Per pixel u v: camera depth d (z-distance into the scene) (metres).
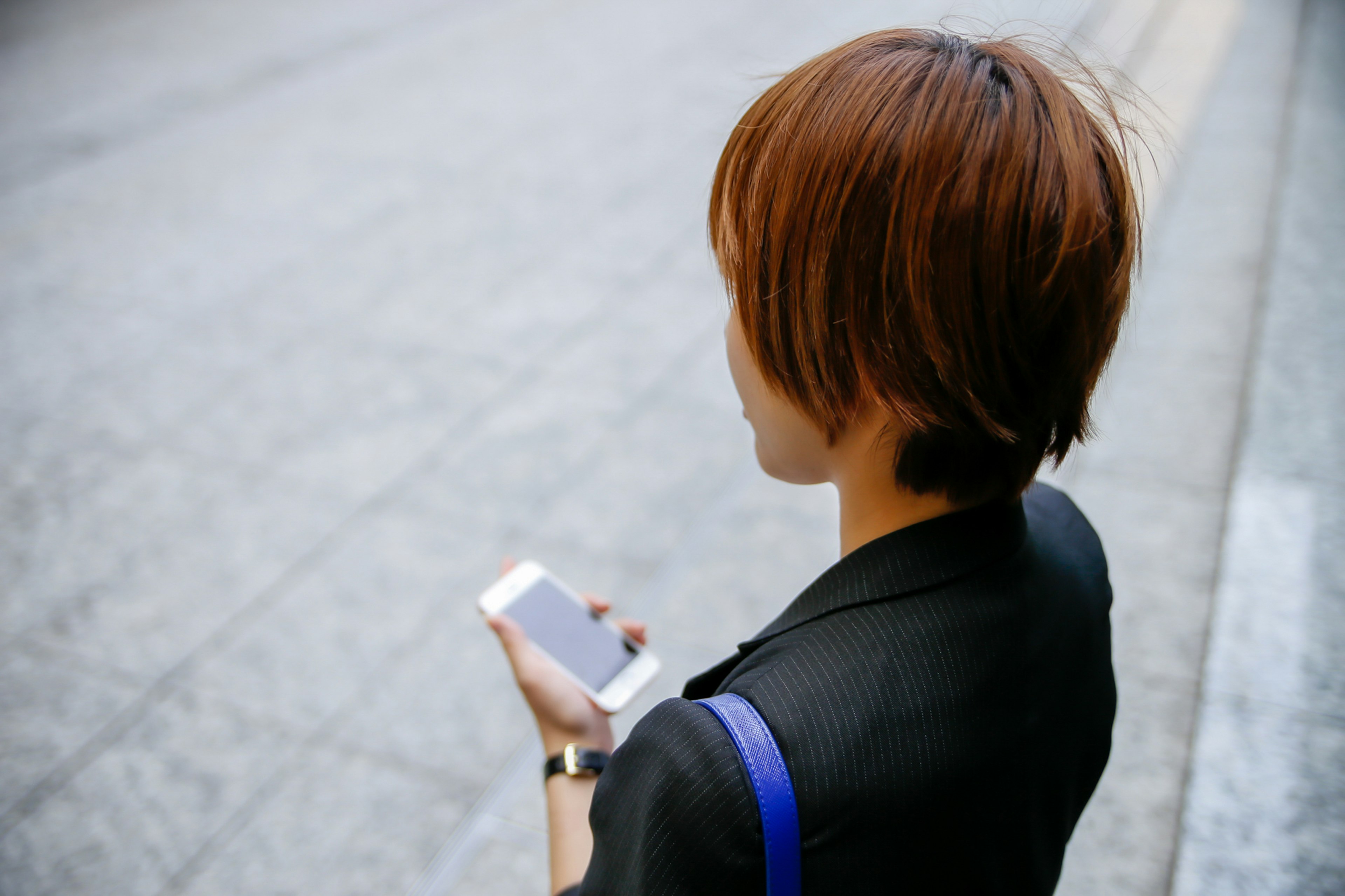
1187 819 2.12
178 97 7.51
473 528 3.33
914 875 0.65
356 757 2.57
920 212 0.57
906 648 0.66
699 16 8.73
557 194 5.71
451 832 2.38
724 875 0.60
